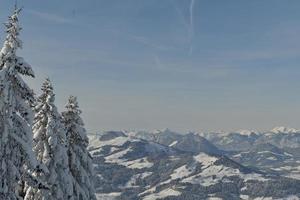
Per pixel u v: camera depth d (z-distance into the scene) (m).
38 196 26.64
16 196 20.11
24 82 20.41
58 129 27.39
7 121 19.52
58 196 27.19
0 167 19.30
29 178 20.84
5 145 19.62
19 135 20.38
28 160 20.28
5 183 19.36
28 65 20.52
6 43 20.17
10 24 20.27
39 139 27.06
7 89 19.50
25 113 20.42
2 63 20.00
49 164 27.05
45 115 27.33
